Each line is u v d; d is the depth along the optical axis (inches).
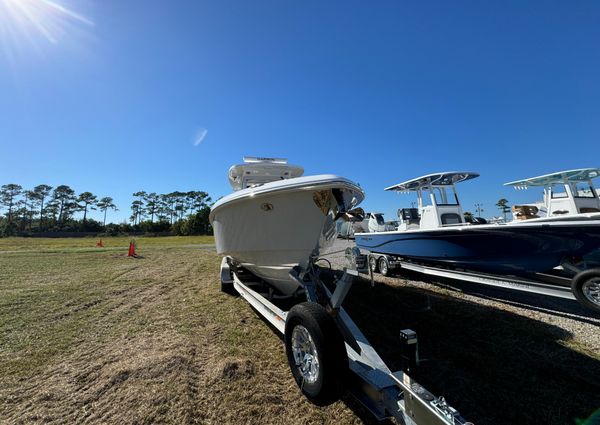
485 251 202.8
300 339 96.7
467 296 215.0
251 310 183.0
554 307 187.6
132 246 541.3
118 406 90.0
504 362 118.6
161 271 341.1
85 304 198.2
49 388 99.4
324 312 90.8
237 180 226.2
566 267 172.4
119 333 147.3
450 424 55.4
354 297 211.0
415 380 74.7
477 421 86.5
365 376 82.5
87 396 94.9
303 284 136.2
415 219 318.7
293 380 106.3
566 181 260.5
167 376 105.3
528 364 117.1
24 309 187.6
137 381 102.4
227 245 165.3
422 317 170.2
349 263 108.3
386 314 175.3
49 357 122.0
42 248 770.2
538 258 182.4
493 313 176.7
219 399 94.3
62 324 160.4
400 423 69.7
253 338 140.7
